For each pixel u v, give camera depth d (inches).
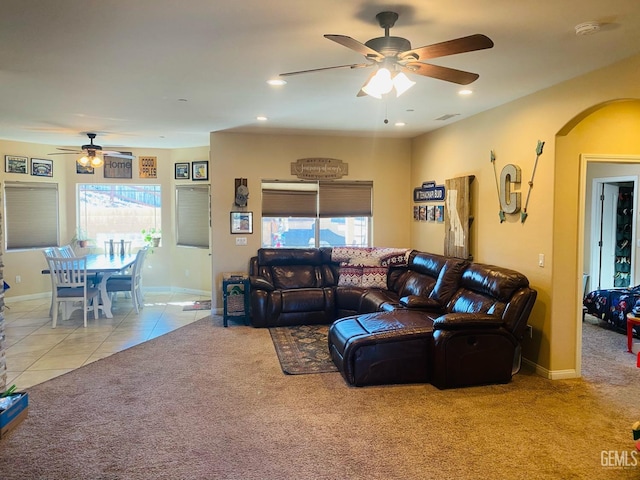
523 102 171.9
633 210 266.7
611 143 160.2
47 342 204.5
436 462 105.7
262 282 233.5
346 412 132.2
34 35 111.3
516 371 159.3
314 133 257.0
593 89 140.1
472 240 207.6
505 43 117.3
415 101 180.5
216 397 142.9
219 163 255.3
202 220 323.0
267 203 262.7
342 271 250.4
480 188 201.5
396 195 276.1
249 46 119.4
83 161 265.6
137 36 112.3
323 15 100.4
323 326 233.0
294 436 118.0
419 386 152.2
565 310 159.5
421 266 224.7
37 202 309.4
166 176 334.3
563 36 112.7
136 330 225.6
